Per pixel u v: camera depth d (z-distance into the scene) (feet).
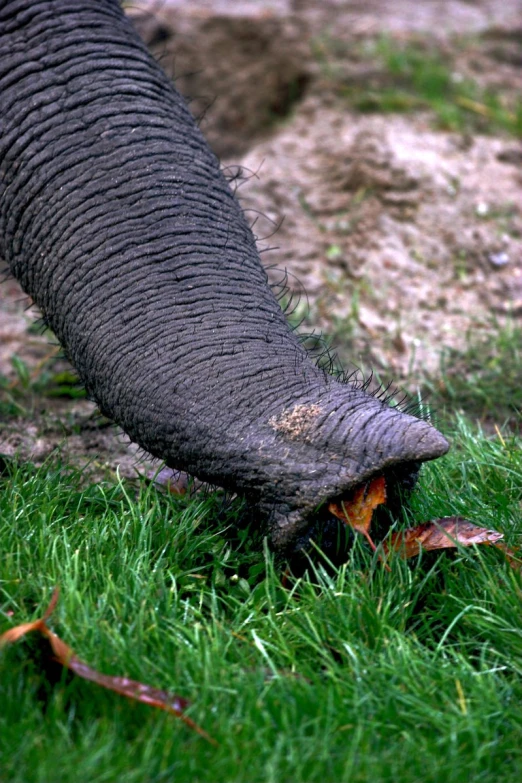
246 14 43.60
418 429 14.02
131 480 18.85
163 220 15.96
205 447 14.85
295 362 15.39
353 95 38.06
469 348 26.22
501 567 15.71
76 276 15.92
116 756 11.70
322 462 14.14
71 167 16.17
